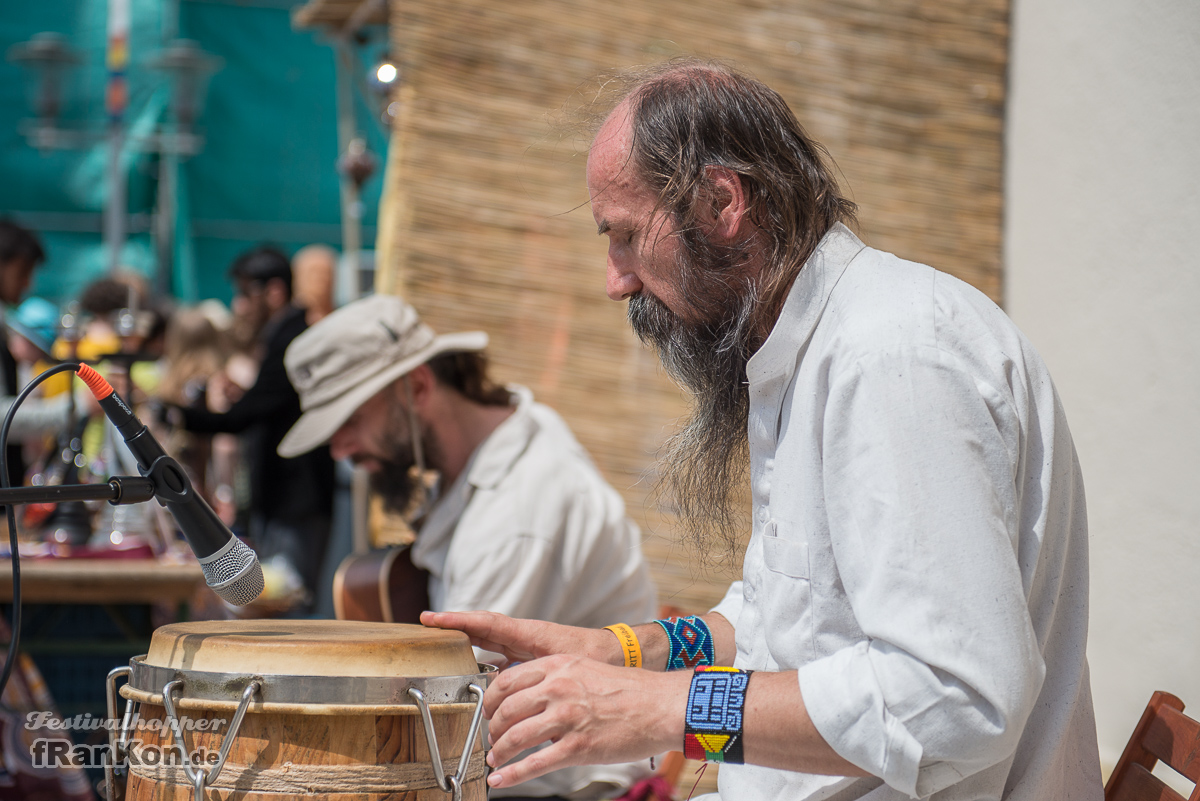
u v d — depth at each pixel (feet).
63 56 23.71
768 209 4.19
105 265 28.27
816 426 4.01
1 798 7.84
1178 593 7.45
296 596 11.64
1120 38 8.74
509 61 11.55
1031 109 10.84
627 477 11.31
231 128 28.07
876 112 11.82
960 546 3.48
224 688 3.55
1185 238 7.66
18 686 8.04
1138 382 8.07
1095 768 4.29
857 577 3.64
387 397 7.29
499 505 6.86
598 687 3.84
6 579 7.94
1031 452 3.92
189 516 4.00
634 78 4.71
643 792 6.77
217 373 16.90
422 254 11.27
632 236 4.33
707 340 4.39
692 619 5.13
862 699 3.52
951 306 3.83
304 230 28.76
